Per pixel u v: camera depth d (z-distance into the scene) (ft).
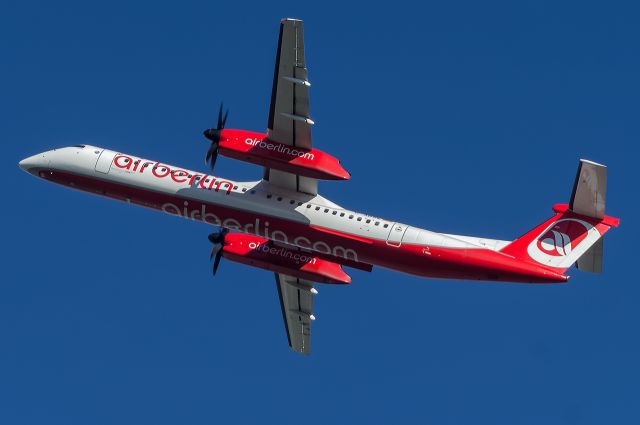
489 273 536.42
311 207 549.95
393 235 540.93
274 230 553.23
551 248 535.60
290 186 555.28
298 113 523.70
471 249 536.83
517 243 540.11
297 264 579.07
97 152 579.48
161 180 566.36
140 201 572.92
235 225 559.38
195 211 563.07
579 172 526.57
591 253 534.37
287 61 513.45
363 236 543.39
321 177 532.32
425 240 539.29
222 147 539.70
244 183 561.02
